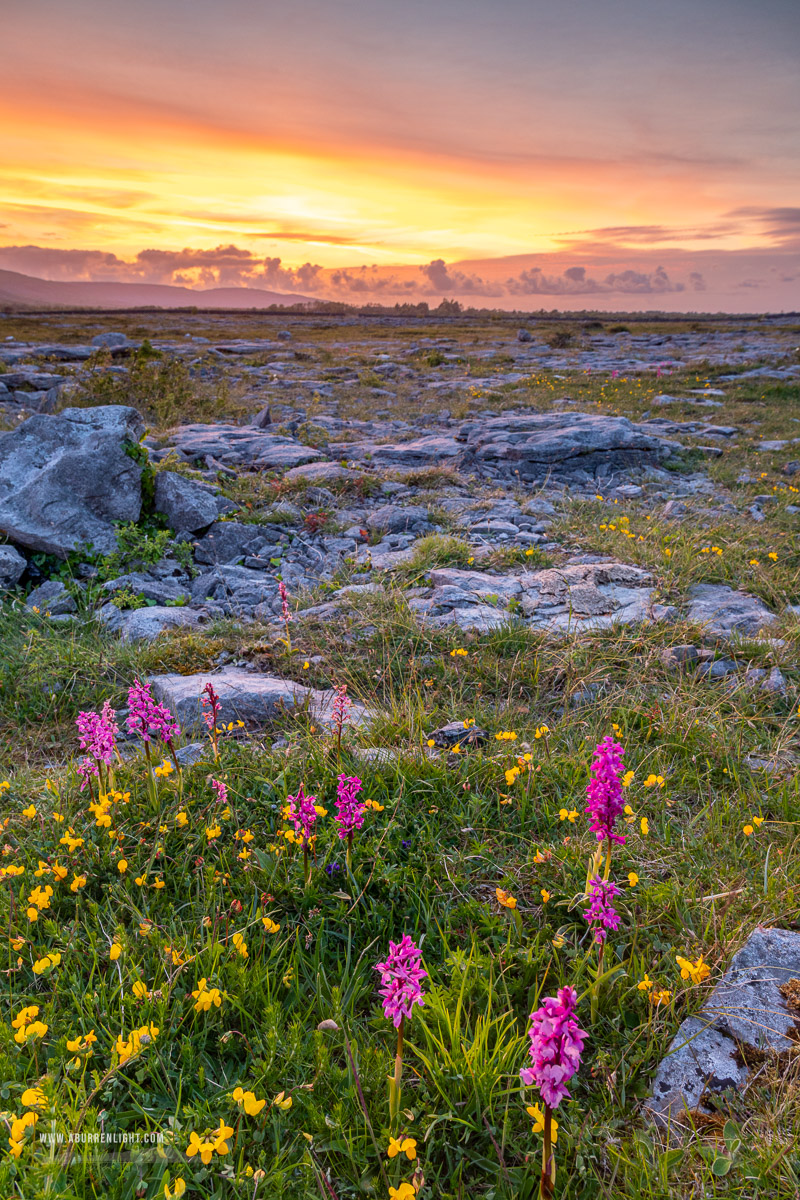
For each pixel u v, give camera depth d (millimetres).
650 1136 2225
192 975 2756
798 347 35375
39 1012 2613
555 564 8086
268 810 3742
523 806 3801
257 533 9219
